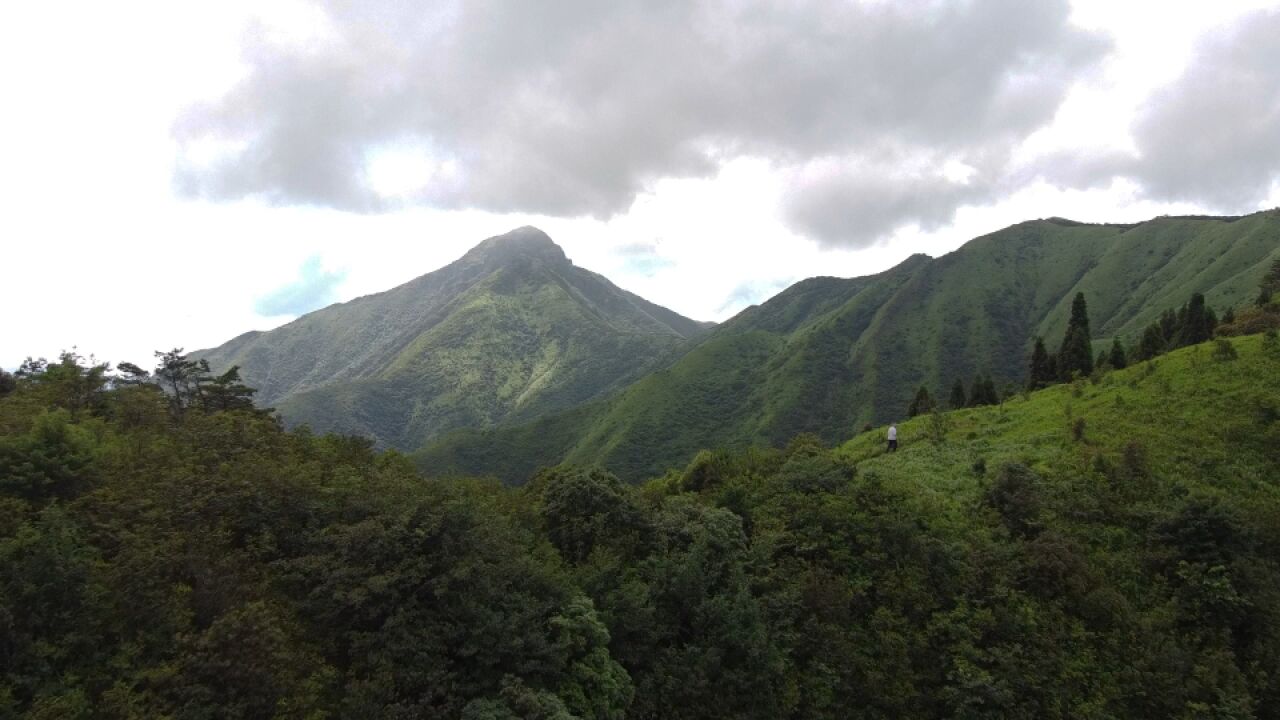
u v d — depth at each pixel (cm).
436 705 1822
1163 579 2741
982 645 2562
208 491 2011
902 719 2411
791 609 2605
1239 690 2323
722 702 2277
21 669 1385
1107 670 2470
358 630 1889
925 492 3528
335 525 2073
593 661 2095
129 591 1589
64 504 1847
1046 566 2736
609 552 2578
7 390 2923
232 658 1517
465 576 1955
